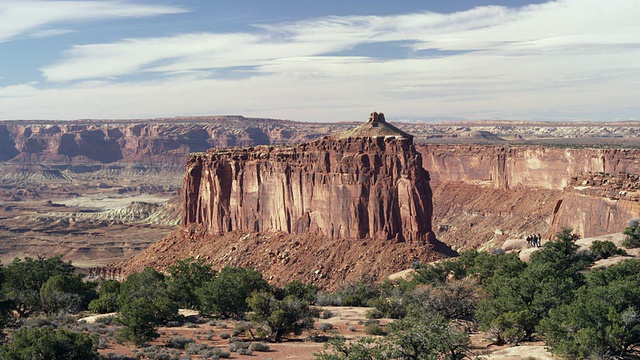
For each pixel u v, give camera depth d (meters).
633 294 54.22
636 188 114.38
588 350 48.53
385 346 45.84
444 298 68.50
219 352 62.00
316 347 66.12
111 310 91.69
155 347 64.25
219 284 85.00
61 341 52.56
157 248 173.50
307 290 106.75
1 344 59.88
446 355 46.56
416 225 135.50
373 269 130.12
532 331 58.75
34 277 102.06
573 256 81.81
